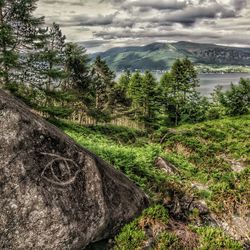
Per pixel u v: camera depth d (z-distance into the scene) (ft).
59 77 90.12
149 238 26.35
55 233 21.07
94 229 23.81
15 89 82.69
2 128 21.20
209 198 36.47
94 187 24.09
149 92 203.41
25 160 21.29
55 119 95.04
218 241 25.79
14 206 20.21
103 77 185.78
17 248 20.15
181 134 79.92
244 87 203.00
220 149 69.26
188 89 207.00
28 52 86.89
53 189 21.75
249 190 35.58
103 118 153.48
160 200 33.73
